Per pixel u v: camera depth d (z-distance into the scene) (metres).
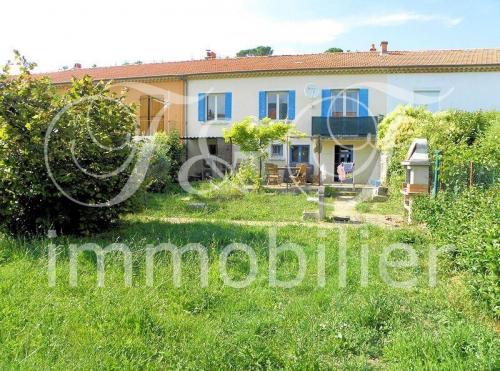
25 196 7.41
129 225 8.87
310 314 4.36
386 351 3.63
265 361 3.46
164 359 3.48
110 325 3.94
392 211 11.90
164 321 4.11
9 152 7.22
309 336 3.84
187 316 4.33
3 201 7.24
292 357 3.45
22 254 6.02
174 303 4.59
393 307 4.46
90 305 4.34
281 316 4.30
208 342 3.70
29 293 4.64
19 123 7.10
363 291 5.04
